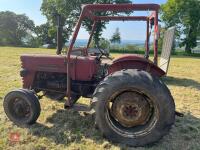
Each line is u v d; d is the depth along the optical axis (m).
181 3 45.81
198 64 18.75
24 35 76.12
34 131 4.35
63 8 44.47
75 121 4.82
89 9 4.21
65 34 37.72
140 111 3.98
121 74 3.91
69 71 4.50
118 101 4.02
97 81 4.75
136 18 5.10
